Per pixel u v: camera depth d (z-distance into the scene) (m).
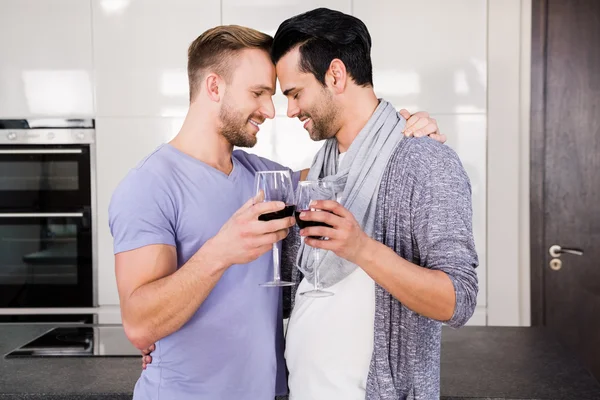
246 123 1.35
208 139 1.36
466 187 1.24
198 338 1.27
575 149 2.99
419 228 1.22
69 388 1.45
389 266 1.10
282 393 1.45
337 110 1.34
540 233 3.02
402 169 1.26
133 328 1.16
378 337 1.25
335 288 1.33
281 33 1.32
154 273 1.19
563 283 3.02
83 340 1.84
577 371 1.56
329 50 1.30
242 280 1.31
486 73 2.91
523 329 1.98
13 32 2.96
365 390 1.30
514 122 2.93
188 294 1.11
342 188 1.33
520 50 2.93
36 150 3.00
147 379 1.29
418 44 2.91
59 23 2.95
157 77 2.96
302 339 1.34
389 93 2.94
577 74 2.97
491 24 2.89
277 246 1.37
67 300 3.05
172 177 1.28
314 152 2.96
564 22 2.95
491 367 1.60
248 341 1.30
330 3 2.91
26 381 1.50
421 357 1.25
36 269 3.05
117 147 2.99
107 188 3.01
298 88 1.33
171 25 2.94
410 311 1.24
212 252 1.10
